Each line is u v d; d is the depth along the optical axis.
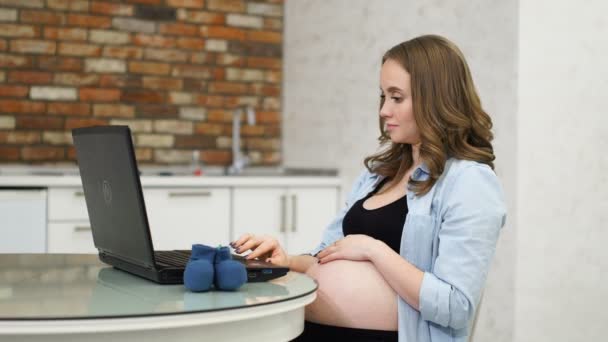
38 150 4.29
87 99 4.39
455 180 1.84
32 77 4.27
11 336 1.25
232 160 4.77
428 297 1.72
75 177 3.71
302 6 4.65
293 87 4.76
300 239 4.21
